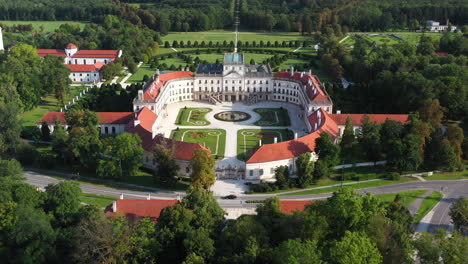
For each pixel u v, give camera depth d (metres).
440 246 118.38
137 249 124.75
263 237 125.94
